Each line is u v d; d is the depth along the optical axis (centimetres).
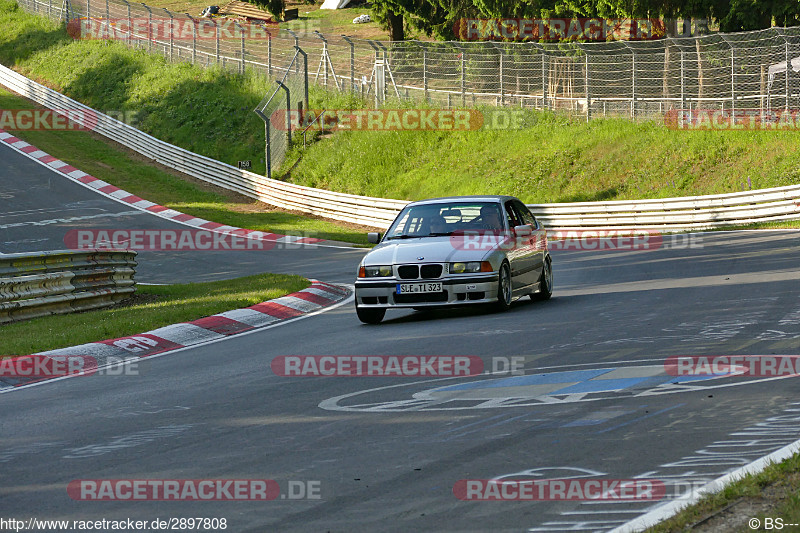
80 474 1434
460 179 9681
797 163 7775
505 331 2719
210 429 1702
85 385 2331
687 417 1556
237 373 2344
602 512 1115
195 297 4194
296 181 10856
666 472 1255
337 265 6022
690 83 9469
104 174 11375
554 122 9938
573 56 9900
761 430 1442
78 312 4012
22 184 10538
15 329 3328
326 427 1647
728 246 5550
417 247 3206
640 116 9456
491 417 1636
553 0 10538
